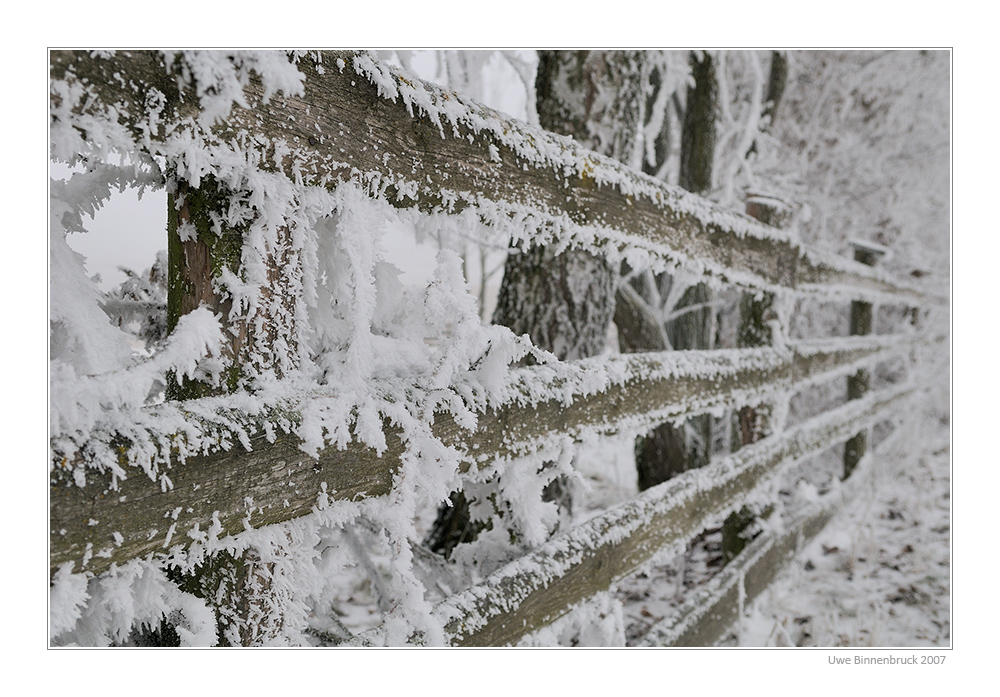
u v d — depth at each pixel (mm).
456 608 1232
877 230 7820
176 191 853
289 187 878
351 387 1001
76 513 673
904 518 4270
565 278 2531
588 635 1709
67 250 870
